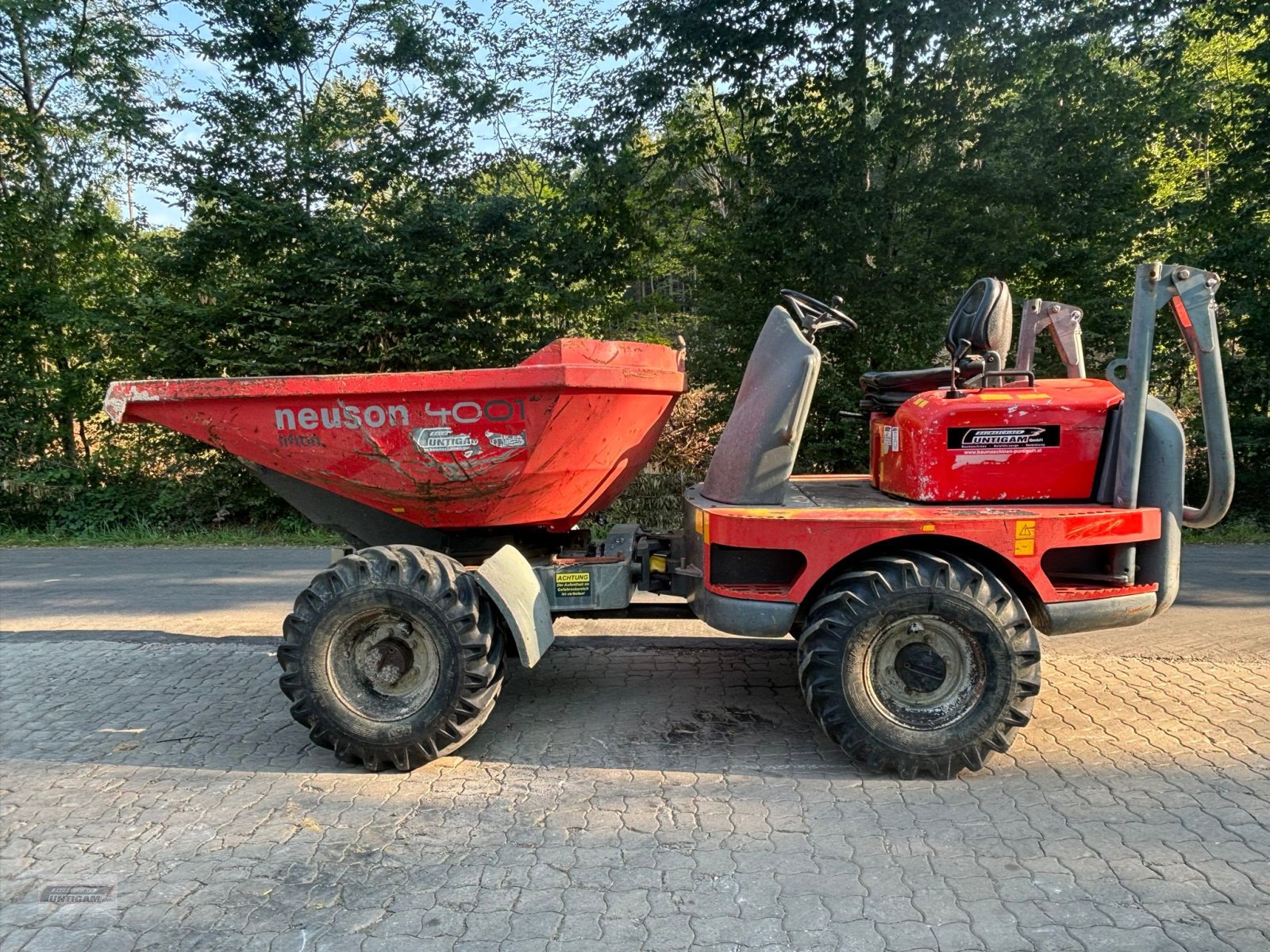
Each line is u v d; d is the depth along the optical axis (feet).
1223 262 35.45
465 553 15.66
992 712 11.96
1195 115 36.11
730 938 8.64
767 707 15.30
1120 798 11.53
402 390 12.96
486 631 12.78
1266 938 8.50
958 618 11.93
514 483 13.64
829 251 33.86
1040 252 33.86
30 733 14.40
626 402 13.87
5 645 19.66
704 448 38.47
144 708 15.56
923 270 33.94
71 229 42.01
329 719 12.62
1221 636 18.83
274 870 10.06
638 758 13.21
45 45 41.42
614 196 38.75
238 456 13.93
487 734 14.23
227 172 39.37
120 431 42.27
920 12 34.12
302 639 12.65
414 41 39.75
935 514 12.30
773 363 13.56
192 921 9.07
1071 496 12.77
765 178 35.55
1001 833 10.67
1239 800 11.39
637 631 20.20
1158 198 41.11
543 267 38.45
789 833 10.77
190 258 38.42
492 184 42.42
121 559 32.65
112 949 8.63
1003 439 12.71
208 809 11.64
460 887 9.65
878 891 9.44
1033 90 35.12
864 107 35.32
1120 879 9.57
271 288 37.55
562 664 17.81
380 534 15.21
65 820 11.35
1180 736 13.53
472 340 38.63
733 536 12.69
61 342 41.55
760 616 12.66
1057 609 12.25
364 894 9.53
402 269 38.24
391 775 12.71
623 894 9.46
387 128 40.75
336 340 37.37
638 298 41.42
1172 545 12.57
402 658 12.80
